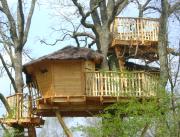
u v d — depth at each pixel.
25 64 28.88
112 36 31.64
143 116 22.50
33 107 28.34
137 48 31.47
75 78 27.28
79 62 27.44
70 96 26.88
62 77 27.31
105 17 30.92
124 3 32.62
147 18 32.28
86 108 27.36
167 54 27.28
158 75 29.38
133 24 32.03
